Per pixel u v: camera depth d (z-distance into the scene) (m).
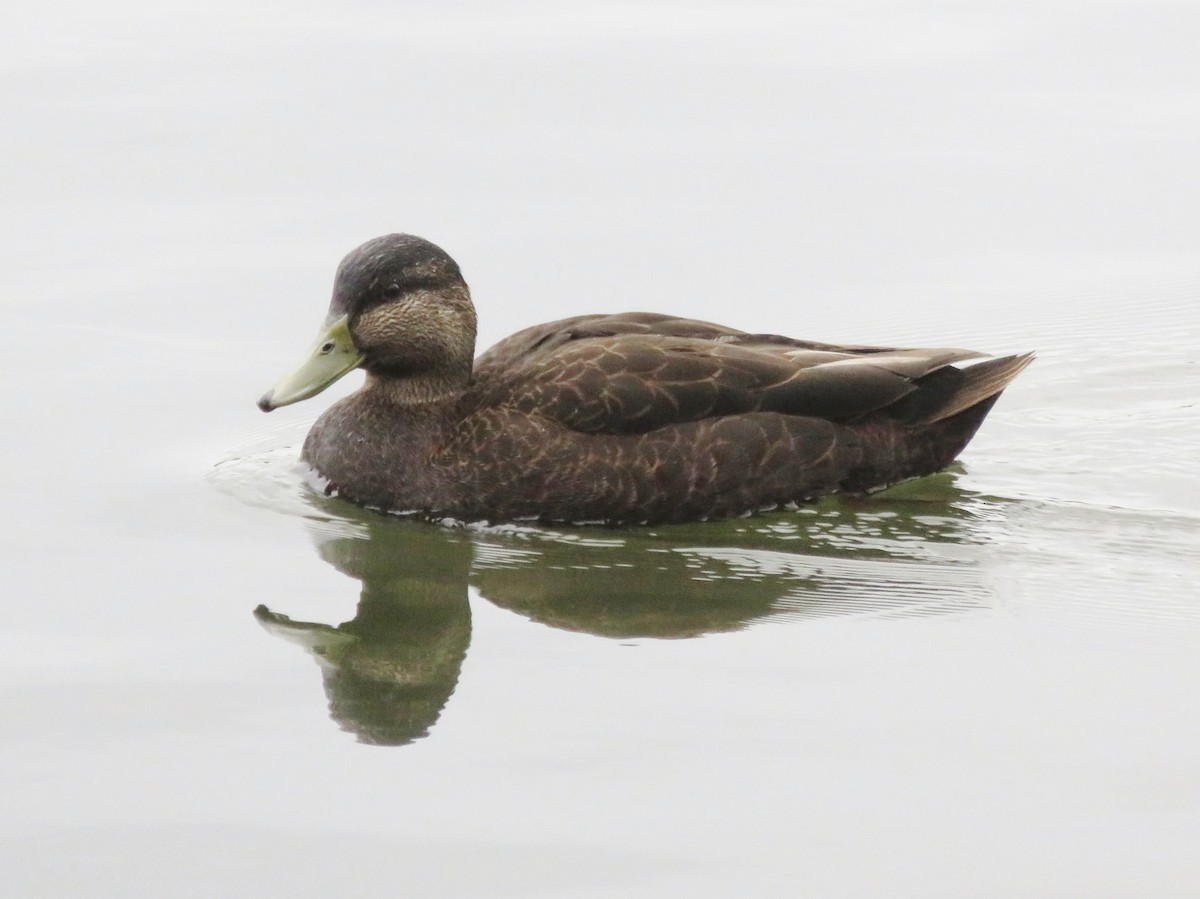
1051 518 14.83
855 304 19.62
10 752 11.12
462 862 9.92
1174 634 12.56
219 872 9.88
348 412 15.76
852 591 13.48
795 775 10.67
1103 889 9.57
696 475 14.77
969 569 13.83
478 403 15.25
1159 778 10.55
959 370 15.56
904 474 15.55
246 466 16.16
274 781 10.80
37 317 18.97
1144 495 15.29
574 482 14.76
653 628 12.84
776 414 15.00
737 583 13.68
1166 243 20.86
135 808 10.52
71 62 24.81
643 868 9.83
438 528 14.95
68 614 13.11
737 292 19.75
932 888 9.60
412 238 15.58
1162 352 18.47
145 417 17.06
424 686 11.97
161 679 12.12
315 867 9.90
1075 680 11.83
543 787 10.63
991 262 20.50
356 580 13.83
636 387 14.83
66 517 14.91
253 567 14.05
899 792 10.47
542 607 13.30
